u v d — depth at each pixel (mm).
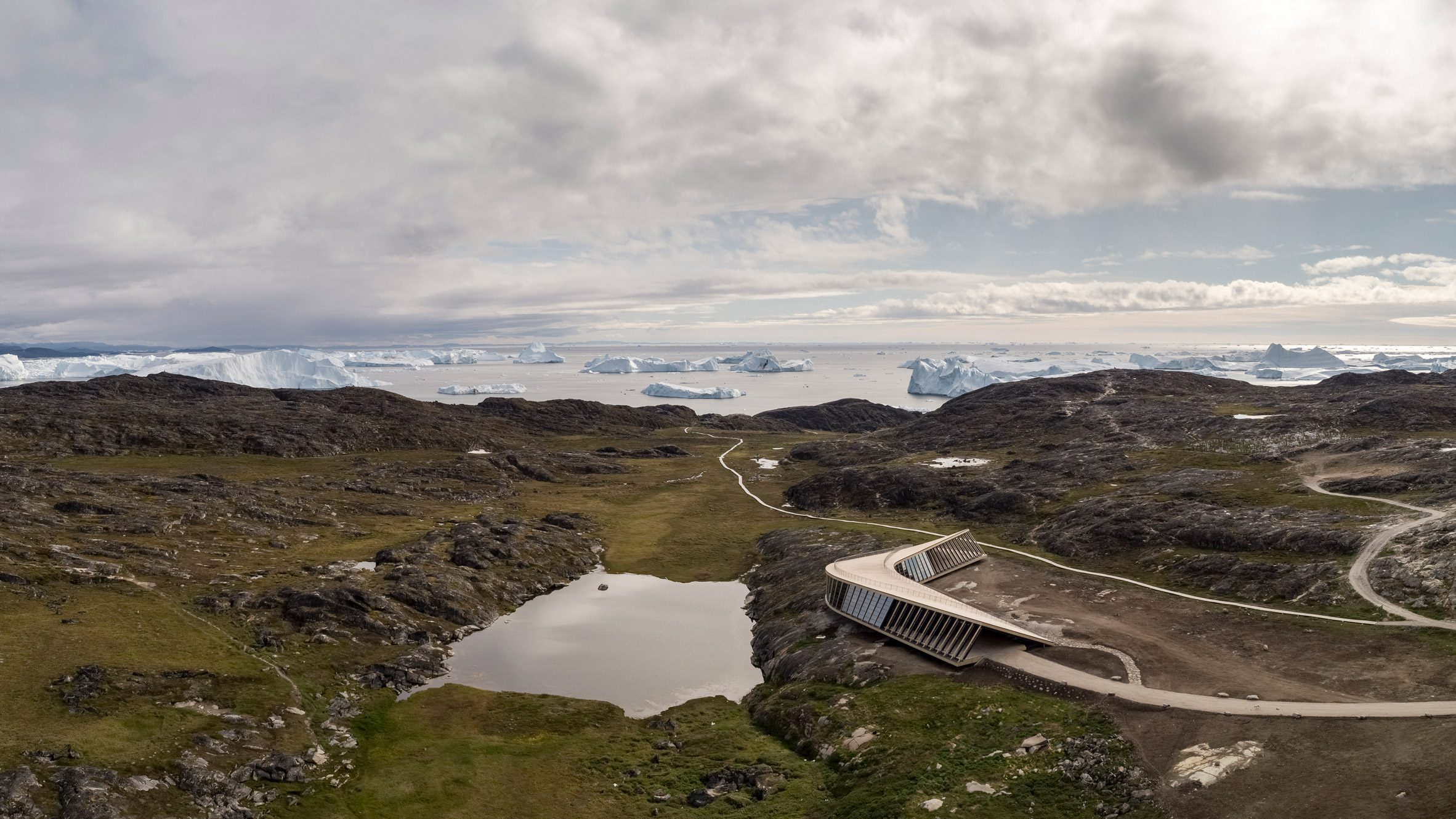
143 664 71625
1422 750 48000
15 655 69875
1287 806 45688
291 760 62125
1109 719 58594
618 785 63469
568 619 104625
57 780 53344
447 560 117125
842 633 85000
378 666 83000
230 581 96750
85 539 102312
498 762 66812
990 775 54656
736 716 75938
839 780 59469
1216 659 67250
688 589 118812
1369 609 72438
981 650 73625
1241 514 105875
